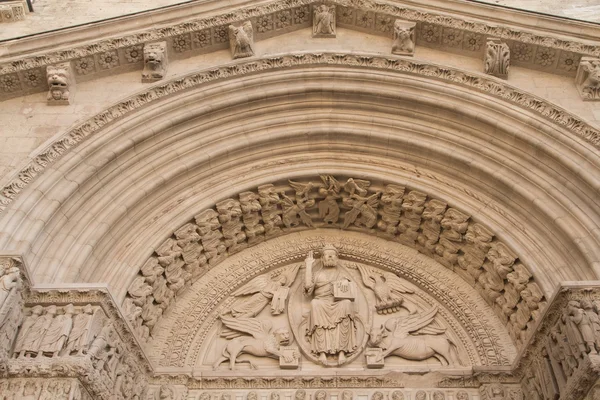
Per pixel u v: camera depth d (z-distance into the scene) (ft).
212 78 37.93
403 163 38.91
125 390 29.86
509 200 35.35
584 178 32.09
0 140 33.96
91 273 31.58
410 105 38.29
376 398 33.01
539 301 31.91
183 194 37.09
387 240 40.91
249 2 39.91
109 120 34.86
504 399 32.14
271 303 38.27
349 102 39.29
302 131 39.11
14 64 35.94
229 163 38.63
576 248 31.14
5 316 25.26
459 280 38.29
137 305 32.71
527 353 31.35
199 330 36.83
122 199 34.24
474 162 36.42
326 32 40.81
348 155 39.55
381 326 36.78
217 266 39.55
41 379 25.41
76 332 26.81
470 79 37.04
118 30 38.04
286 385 33.76
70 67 36.81
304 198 39.93
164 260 34.91
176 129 37.01
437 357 35.68
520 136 34.83
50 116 35.47
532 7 42.47
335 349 35.24
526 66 38.11
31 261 29.19
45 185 31.30
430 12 38.99
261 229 40.16
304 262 40.65
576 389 25.96
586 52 36.37
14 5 42.68
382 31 40.73
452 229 36.96
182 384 33.53
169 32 38.50
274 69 38.73
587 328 26.03
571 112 34.12
